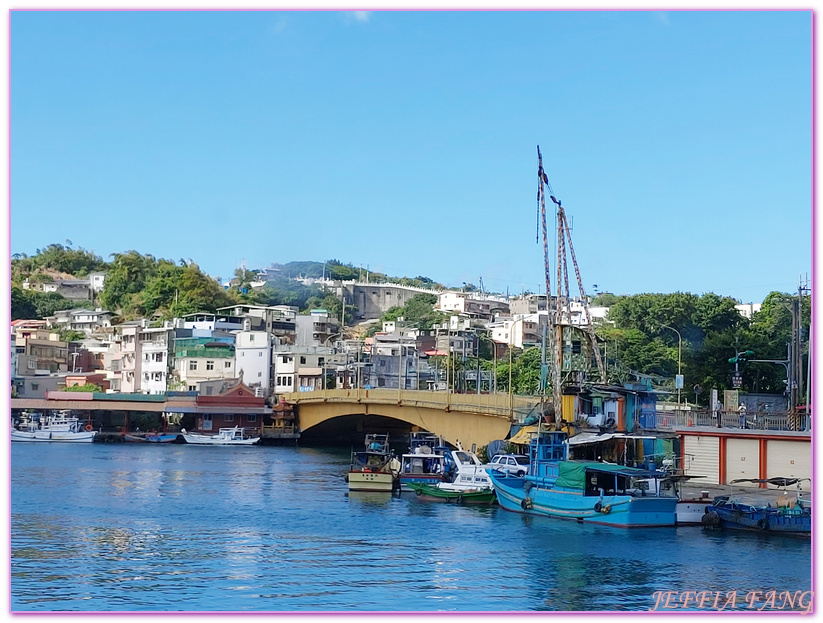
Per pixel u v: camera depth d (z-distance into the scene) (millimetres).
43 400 175625
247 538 70312
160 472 116062
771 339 144125
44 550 65500
